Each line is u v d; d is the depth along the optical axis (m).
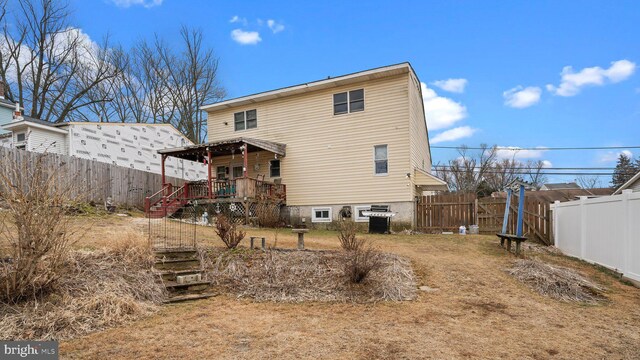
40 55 25.50
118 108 29.22
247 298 5.56
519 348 3.77
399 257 7.53
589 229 7.88
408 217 13.45
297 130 15.66
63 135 15.62
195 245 7.28
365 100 14.45
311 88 15.20
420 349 3.70
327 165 15.00
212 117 17.70
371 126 14.31
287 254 7.17
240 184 13.83
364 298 5.52
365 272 5.95
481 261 7.79
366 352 3.61
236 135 16.98
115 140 17.39
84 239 6.76
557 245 9.62
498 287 6.14
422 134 17.81
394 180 13.80
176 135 21.30
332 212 14.74
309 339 3.95
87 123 16.19
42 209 4.48
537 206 10.69
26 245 4.29
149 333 4.07
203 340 3.89
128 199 14.92
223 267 6.61
